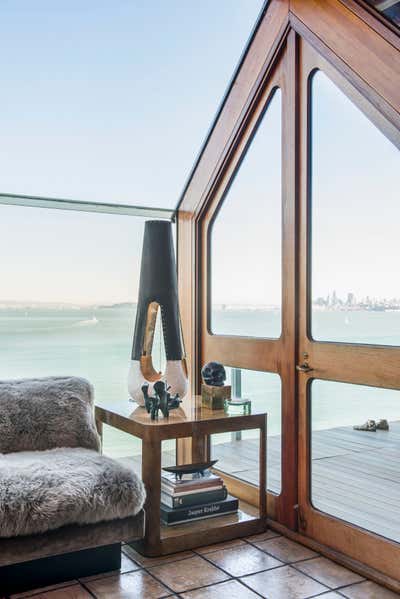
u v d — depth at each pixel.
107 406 3.25
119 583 2.45
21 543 2.30
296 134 2.99
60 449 2.95
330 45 2.73
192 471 3.03
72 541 2.40
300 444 2.93
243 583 2.44
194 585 2.42
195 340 3.85
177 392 3.21
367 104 2.56
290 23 2.99
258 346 3.29
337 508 2.72
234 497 3.21
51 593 2.36
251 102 3.32
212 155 3.70
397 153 2.45
